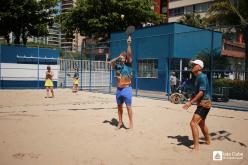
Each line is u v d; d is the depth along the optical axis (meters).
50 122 9.27
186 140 7.35
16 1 29.77
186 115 11.46
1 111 11.43
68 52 28.05
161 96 19.45
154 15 40.62
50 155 5.89
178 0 55.28
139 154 6.11
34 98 16.62
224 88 18.84
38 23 31.98
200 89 6.32
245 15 25.12
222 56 23.31
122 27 38.91
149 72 26.47
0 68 24.19
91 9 38.38
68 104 14.05
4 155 5.83
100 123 9.25
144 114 11.44
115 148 6.51
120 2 37.88
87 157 5.82
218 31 26.41
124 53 8.30
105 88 26.08
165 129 8.62
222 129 8.95
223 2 25.81
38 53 25.41
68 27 40.38
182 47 25.23
